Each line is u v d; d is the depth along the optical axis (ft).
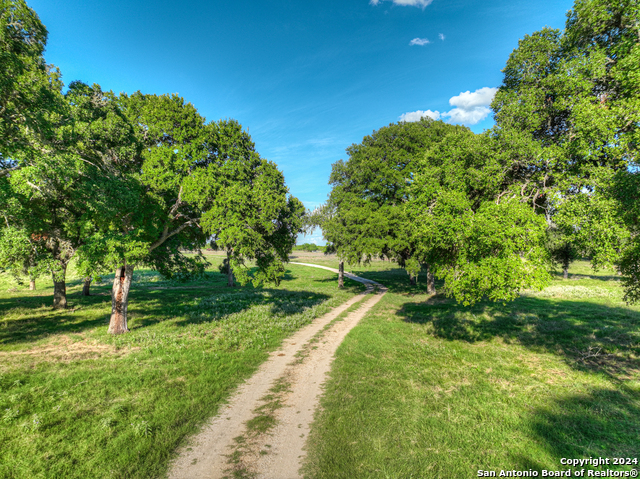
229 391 28.58
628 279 29.71
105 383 28.71
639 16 23.97
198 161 48.75
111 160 46.26
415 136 87.51
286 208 49.21
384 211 89.35
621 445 18.93
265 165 52.49
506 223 28.37
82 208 46.68
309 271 189.98
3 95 33.06
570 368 32.42
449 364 34.81
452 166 37.06
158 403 25.11
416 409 24.25
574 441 19.61
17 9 34.73
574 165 28.40
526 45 35.06
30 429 20.72
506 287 29.68
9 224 37.37
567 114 31.83
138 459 18.25
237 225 42.86
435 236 34.09
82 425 21.52
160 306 72.64
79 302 75.31
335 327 55.88
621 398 25.35
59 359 35.55
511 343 42.09
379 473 16.97
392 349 40.73
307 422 23.04
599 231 23.79
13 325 52.06
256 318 60.44
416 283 121.08
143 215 46.11
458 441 19.85
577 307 62.80
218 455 19.02
